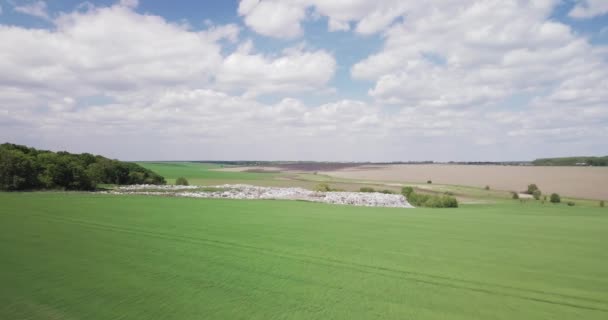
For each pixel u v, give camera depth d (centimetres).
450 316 1057
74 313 1031
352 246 1994
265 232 2356
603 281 1410
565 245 2133
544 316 1066
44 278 1318
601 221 3366
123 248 1798
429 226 2839
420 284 1347
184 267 1496
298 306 1113
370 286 1314
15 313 1025
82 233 2139
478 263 1670
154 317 1014
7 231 2120
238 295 1197
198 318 1013
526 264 1664
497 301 1184
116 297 1155
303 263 1609
